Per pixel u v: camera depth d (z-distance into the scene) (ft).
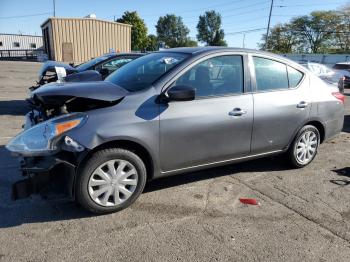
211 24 360.48
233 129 13.58
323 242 10.60
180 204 12.67
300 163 16.49
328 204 13.10
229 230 11.09
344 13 236.22
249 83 14.14
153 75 12.82
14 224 11.00
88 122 10.87
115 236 10.52
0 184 13.97
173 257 9.62
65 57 105.09
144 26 262.06
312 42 249.75
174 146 12.37
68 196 10.92
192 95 11.84
